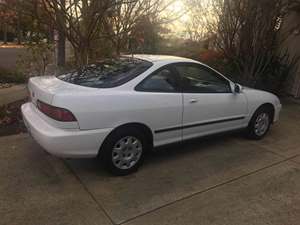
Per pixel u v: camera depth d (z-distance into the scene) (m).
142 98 4.15
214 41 9.79
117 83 4.11
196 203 3.69
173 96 4.44
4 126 5.81
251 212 3.56
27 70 8.07
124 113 4.01
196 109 4.71
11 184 3.95
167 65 4.50
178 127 4.59
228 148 5.34
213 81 5.00
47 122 3.88
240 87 5.22
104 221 3.32
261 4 8.29
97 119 3.84
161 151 5.11
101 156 4.09
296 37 9.06
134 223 3.31
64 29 6.51
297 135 6.14
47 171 4.30
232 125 5.30
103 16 6.65
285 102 8.92
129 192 3.87
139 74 4.25
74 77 4.42
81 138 3.77
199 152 5.12
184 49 10.83
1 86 9.66
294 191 4.04
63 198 3.70
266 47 8.95
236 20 8.82
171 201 3.71
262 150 5.31
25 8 6.38
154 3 7.03
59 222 3.28
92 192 3.84
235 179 4.29
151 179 4.20
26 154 4.77
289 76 9.44
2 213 3.39
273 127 6.59
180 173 4.39
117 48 7.49
